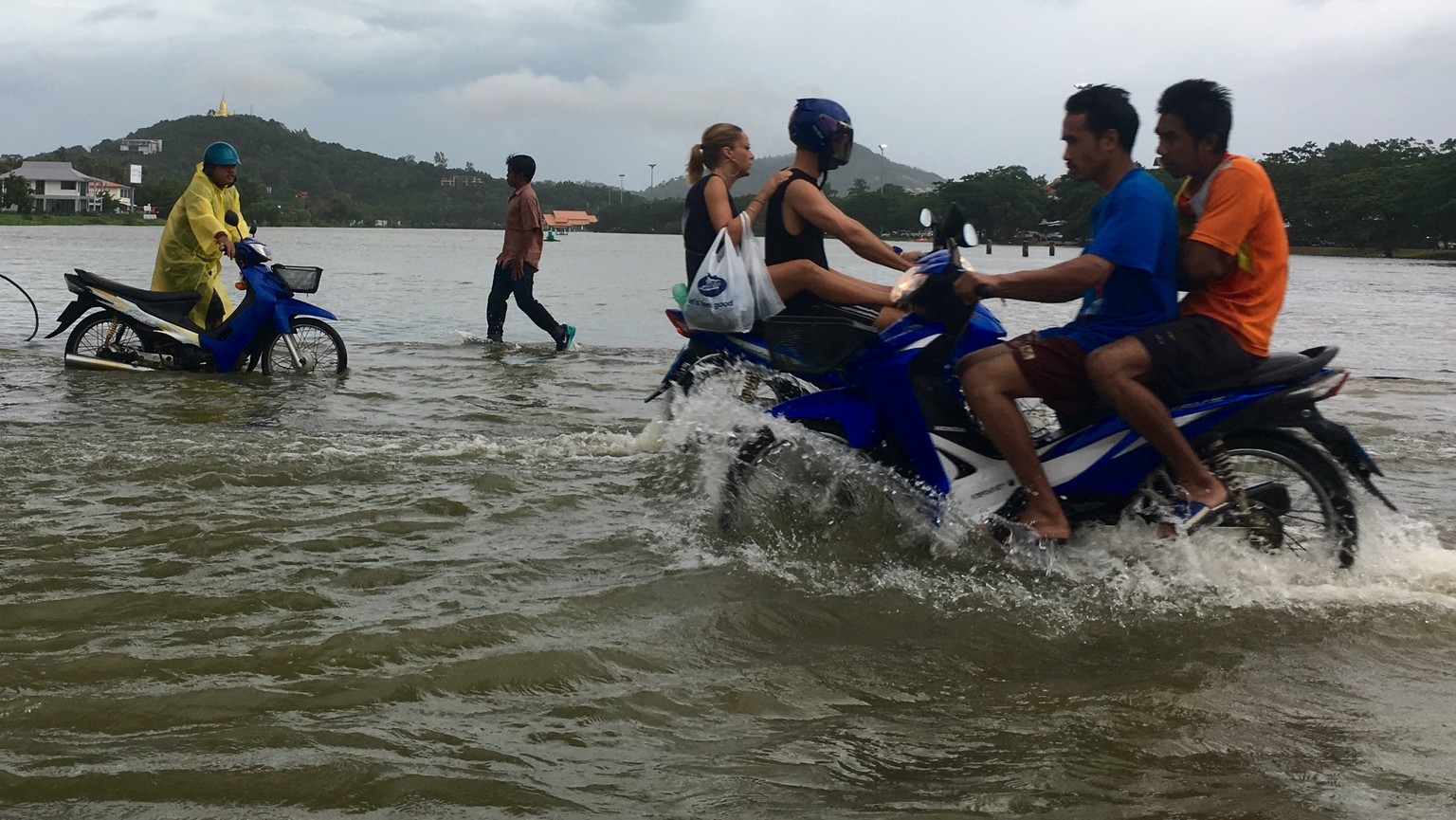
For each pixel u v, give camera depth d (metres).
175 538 4.81
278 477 5.93
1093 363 4.54
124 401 8.33
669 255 61.97
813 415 5.02
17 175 133.12
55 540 4.73
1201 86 4.47
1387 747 3.19
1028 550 4.73
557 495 5.70
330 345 10.39
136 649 3.61
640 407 8.69
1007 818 2.76
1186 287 4.62
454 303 19.48
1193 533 4.68
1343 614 4.29
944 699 3.49
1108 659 3.84
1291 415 4.64
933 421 4.92
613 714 3.29
